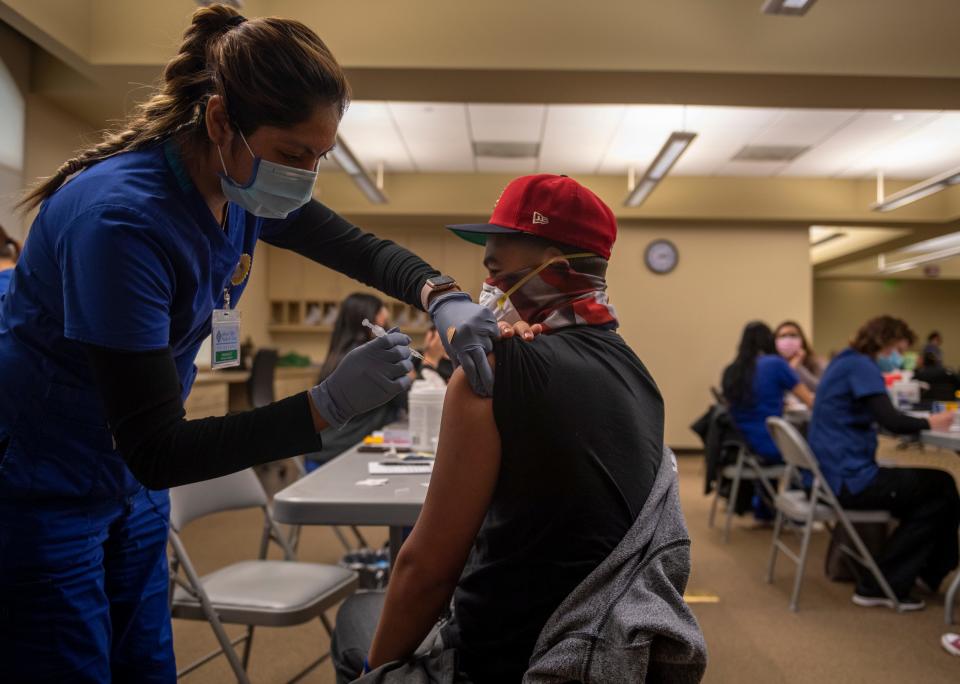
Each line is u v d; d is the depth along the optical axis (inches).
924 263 476.1
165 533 48.1
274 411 33.3
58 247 33.5
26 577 37.3
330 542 147.7
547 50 159.8
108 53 152.2
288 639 98.4
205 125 34.9
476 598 32.0
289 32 33.1
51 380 36.8
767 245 323.3
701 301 323.0
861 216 304.5
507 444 30.2
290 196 36.7
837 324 590.9
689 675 27.9
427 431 82.4
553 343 32.4
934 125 233.9
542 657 28.5
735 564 137.8
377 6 159.5
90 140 40.8
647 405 34.0
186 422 32.6
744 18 161.0
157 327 32.7
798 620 107.7
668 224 324.8
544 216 34.9
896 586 112.4
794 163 280.4
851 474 113.3
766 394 154.7
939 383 296.0
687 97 177.0
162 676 46.9
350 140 256.1
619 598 28.5
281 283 361.4
